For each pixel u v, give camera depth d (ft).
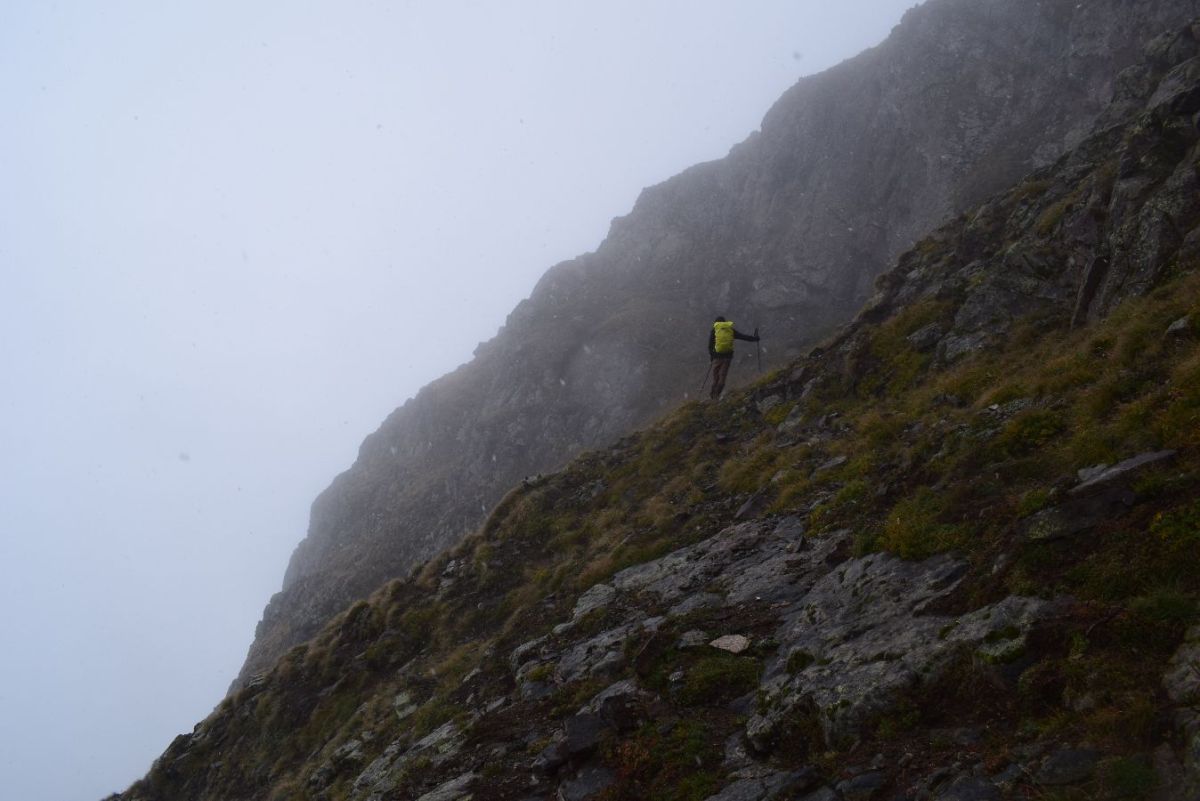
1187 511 19.56
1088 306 45.24
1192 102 47.57
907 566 27.37
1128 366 32.48
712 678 27.17
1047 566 21.52
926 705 19.76
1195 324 30.89
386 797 32.76
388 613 67.56
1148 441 24.48
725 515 51.31
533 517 69.51
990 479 29.30
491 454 202.08
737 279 207.41
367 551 202.08
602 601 45.24
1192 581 17.95
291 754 58.85
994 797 15.61
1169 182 42.19
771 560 37.52
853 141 208.33
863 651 23.17
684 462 66.13
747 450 62.03
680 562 45.06
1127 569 19.27
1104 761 14.80
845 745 20.17
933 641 21.48
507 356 230.89
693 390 176.65
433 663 56.03
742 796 20.42
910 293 68.54
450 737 37.04
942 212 164.35
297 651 73.72
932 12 208.03
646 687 29.12
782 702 23.22
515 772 28.84
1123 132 63.52
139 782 69.00
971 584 23.38
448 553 72.84
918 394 51.70
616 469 71.97
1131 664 16.69
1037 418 31.91
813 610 29.04
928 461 36.55
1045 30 179.22
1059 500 23.84
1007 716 17.89
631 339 202.69
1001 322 53.01
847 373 62.64
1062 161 67.77
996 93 180.04
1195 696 14.74
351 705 58.44
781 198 217.77
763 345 182.39
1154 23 150.51
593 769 25.82
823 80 230.48
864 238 188.24
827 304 185.78
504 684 41.47
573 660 37.37
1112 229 46.55
